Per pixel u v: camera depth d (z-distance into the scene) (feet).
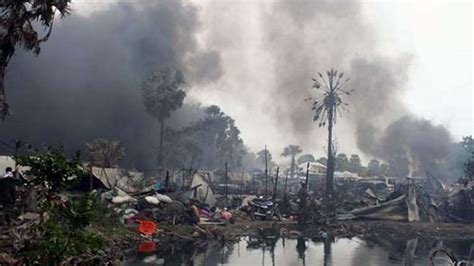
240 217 112.16
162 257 54.85
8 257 34.83
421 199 131.85
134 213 79.20
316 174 267.39
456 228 112.98
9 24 56.18
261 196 140.67
